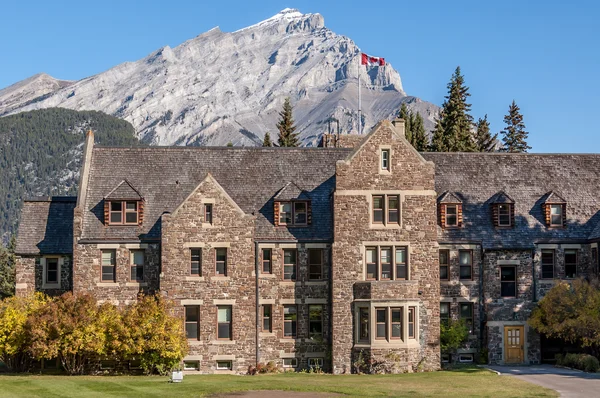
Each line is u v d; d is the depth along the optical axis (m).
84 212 53.66
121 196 53.44
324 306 52.56
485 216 56.22
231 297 51.06
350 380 44.34
